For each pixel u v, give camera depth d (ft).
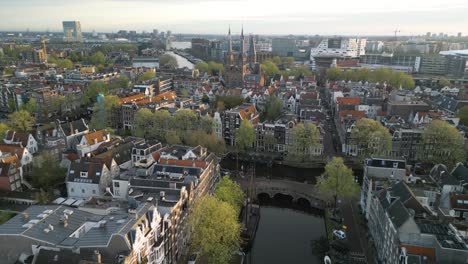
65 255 265.13
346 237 416.87
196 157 490.49
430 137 625.41
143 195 383.86
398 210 340.18
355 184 467.11
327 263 360.07
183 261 376.27
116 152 547.08
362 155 647.97
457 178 446.60
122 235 274.98
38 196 449.48
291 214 508.94
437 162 603.26
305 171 637.30
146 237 302.04
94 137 611.47
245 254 406.21
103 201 409.49
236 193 442.50
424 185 428.15
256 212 481.05
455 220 355.97
